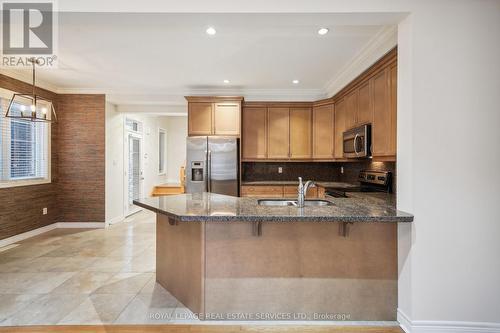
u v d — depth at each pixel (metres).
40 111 4.72
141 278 3.06
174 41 3.15
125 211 6.23
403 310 2.18
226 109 5.04
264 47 3.31
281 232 2.29
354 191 3.75
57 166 5.19
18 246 4.13
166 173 9.26
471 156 2.05
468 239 2.05
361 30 2.81
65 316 2.32
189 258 2.44
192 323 2.24
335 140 4.75
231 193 4.90
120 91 5.25
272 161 5.30
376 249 2.29
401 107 2.19
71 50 3.39
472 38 2.05
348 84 3.91
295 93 5.21
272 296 2.29
